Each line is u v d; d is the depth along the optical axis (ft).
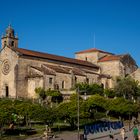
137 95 367.04
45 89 316.40
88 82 376.07
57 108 220.23
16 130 205.26
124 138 179.01
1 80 344.08
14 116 189.67
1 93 342.23
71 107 222.48
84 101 254.47
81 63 397.80
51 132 198.59
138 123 274.36
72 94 305.12
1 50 348.18
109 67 421.18
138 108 292.40
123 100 286.66
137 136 170.71
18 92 327.06
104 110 278.26
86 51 444.55
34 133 197.88
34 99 304.71
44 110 201.16
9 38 367.86
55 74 329.11
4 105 198.49
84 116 227.20
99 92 345.10
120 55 427.33
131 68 435.12
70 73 346.54
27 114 199.72
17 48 349.82
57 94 307.58
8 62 339.57
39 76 321.11
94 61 434.30
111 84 401.70
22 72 331.16
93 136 183.62
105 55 444.96
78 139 174.81
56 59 364.17
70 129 222.89
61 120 229.86
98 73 417.49
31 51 360.28
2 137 180.45
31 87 325.83
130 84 363.15
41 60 348.79
